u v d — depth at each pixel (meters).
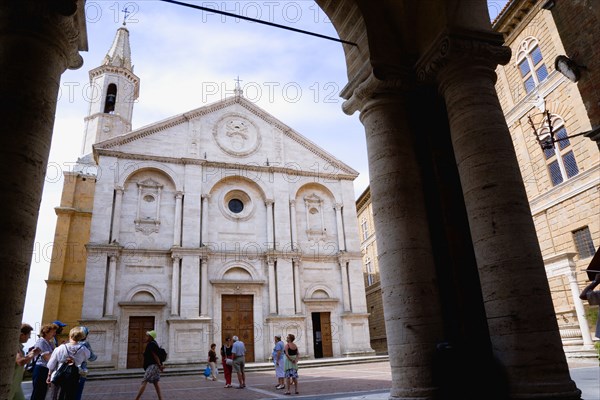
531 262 5.29
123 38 42.22
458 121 6.17
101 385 20.12
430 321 5.74
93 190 35.44
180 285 28.91
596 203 17.17
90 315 26.33
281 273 31.52
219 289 30.02
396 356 5.73
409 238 6.12
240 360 16.73
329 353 31.41
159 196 30.89
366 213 45.19
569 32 9.77
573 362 15.64
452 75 6.33
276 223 32.84
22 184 4.14
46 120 4.54
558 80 18.83
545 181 19.92
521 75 21.42
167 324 28.12
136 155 30.77
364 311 32.69
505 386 4.99
